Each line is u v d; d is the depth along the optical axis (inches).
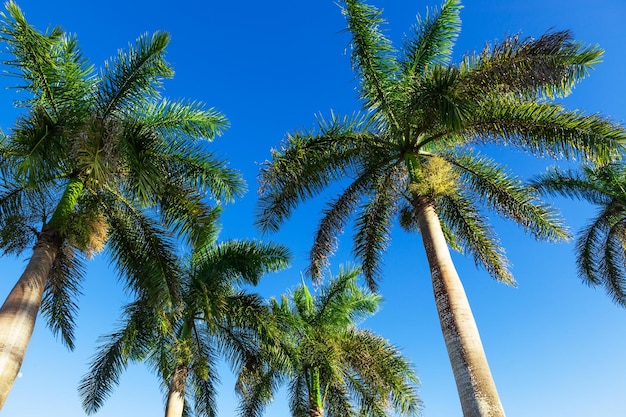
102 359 629.9
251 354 655.1
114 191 483.5
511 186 484.1
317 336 700.0
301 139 455.8
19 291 363.9
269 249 686.5
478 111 430.0
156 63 444.5
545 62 366.6
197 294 614.2
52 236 405.7
